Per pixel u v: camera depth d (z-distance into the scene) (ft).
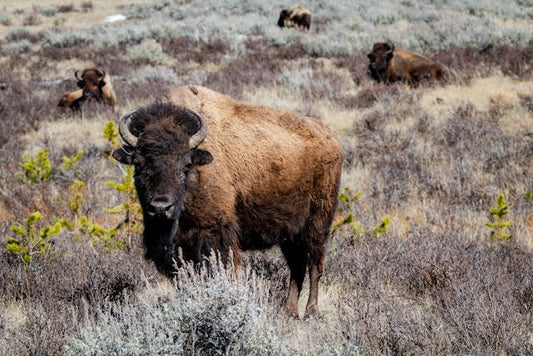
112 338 44.19
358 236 80.07
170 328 45.80
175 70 244.22
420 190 106.73
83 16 473.67
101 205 97.71
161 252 58.49
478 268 65.82
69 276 66.08
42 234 71.10
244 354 45.44
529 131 138.82
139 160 53.72
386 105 167.53
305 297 71.05
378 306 56.18
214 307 46.03
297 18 332.80
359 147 133.90
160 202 51.93
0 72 256.52
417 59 197.16
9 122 161.89
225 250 60.03
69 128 162.20
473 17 328.29
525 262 69.92
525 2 386.32
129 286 66.95
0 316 56.49
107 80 187.01
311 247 67.67
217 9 434.30
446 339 50.55
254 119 64.44
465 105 159.84
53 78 244.83
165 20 419.74
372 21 356.38
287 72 203.92
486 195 100.22
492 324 50.90
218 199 58.95
